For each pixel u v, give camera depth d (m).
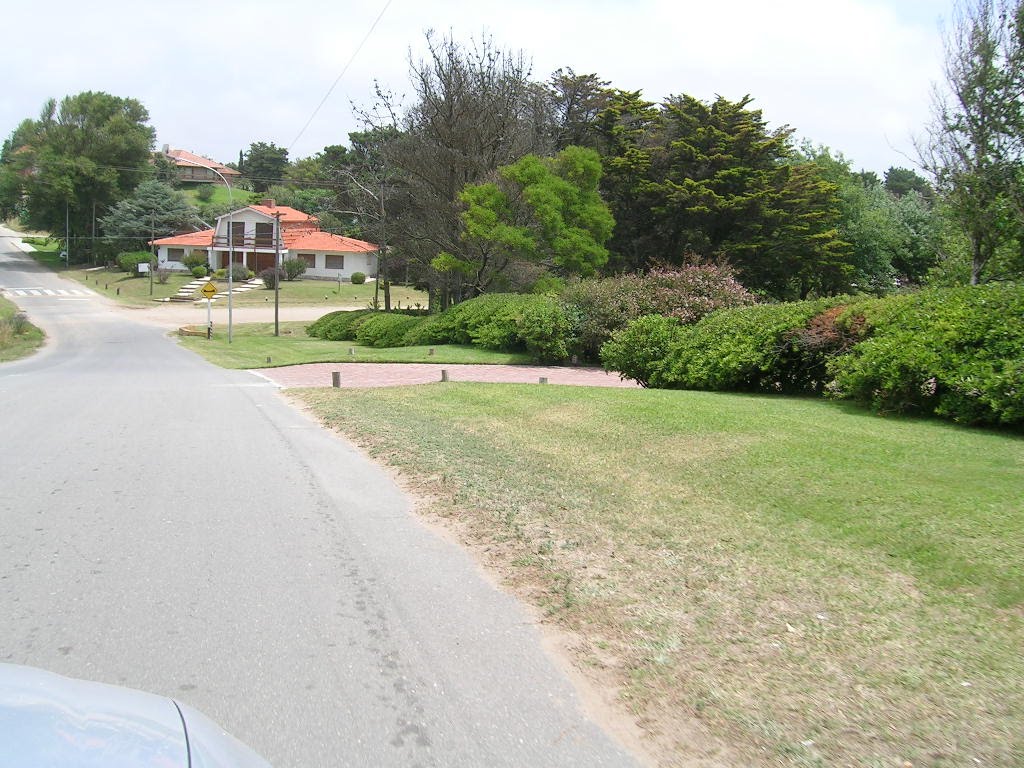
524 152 40.16
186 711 2.57
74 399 15.54
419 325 36.34
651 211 46.75
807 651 4.22
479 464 8.88
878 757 3.29
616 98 49.56
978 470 7.34
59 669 4.08
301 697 3.88
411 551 6.13
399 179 43.66
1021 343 9.82
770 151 48.31
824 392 12.77
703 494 7.14
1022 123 15.85
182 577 5.48
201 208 110.56
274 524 6.79
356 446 10.47
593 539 6.22
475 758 3.40
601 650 4.43
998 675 3.83
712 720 3.66
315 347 38.66
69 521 6.73
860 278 51.50
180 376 22.86
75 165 99.44
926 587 4.86
